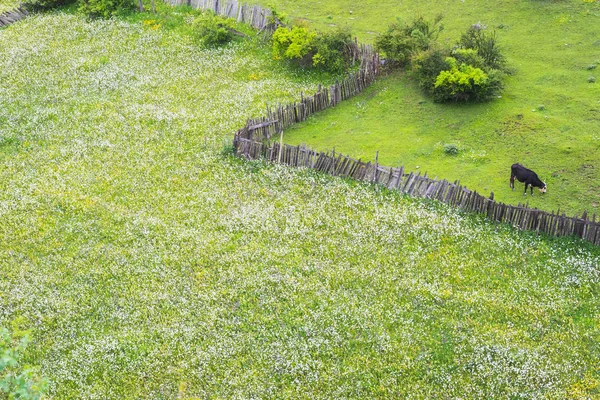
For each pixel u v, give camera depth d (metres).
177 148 34.84
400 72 40.19
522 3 45.31
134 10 49.50
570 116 34.16
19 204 31.64
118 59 44.06
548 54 40.00
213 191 31.47
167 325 24.61
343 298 25.12
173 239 28.73
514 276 25.53
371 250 27.30
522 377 21.67
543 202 28.80
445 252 26.86
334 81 40.03
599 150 31.30
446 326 23.73
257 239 28.39
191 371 22.78
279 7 49.50
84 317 25.28
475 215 28.14
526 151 32.19
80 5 49.97
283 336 23.75
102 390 22.38
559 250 26.14
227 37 44.97
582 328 23.27
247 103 38.47
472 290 25.09
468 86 35.56
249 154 33.16
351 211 29.34
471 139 33.72
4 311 25.73
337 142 34.66
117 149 35.22
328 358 22.88
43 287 26.72
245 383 22.20
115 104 39.31
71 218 30.52
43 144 36.19
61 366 23.36
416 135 34.66
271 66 42.09
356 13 47.50
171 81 41.38
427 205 28.91
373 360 22.67
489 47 37.66
